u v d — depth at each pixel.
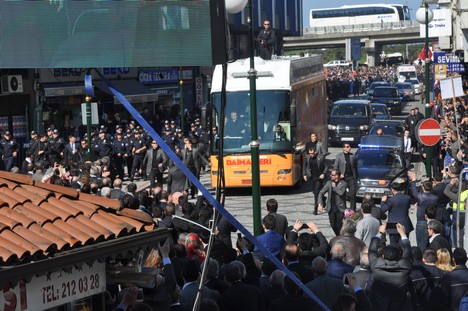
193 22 6.73
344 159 24.77
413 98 90.44
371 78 108.50
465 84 58.56
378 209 16.34
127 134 33.84
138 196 17.42
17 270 6.86
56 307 8.30
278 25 71.94
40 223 7.99
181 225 15.50
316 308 10.34
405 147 33.22
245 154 28.83
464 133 34.38
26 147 36.50
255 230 17.62
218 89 29.02
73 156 30.31
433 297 12.28
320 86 36.75
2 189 8.82
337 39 142.75
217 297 10.46
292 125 28.70
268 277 11.78
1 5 6.51
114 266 8.56
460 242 17.17
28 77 38.38
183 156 28.28
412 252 13.20
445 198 19.28
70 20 6.63
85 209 8.55
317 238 13.22
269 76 29.23
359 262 13.66
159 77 50.66
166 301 9.90
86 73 6.61
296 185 31.50
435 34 50.94
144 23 6.70
